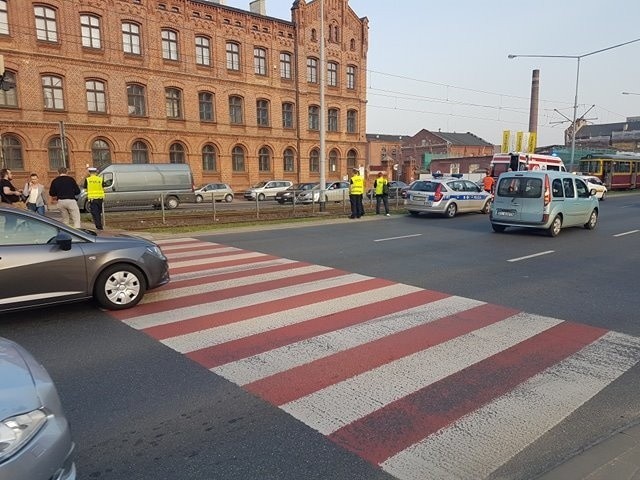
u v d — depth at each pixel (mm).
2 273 5371
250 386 3990
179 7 33875
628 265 9227
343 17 43781
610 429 3301
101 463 2949
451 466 2900
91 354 4703
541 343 4945
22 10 27516
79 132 29891
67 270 5766
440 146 85438
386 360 4504
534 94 44656
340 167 45344
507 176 13922
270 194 35344
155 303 6496
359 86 45844
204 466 2920
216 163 37062
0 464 2062
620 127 98438
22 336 5219
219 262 9531
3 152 27375
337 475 2822
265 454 3043
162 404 3693
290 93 41000
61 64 29062
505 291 7137
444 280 7871
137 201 24750
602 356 4605
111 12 30766
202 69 35469
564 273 8461
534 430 3299
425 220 18266
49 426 2318
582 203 14484
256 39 38406
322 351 4734
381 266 9078
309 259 9852
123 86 31641
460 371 4258
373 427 3350
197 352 4738
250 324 5574
